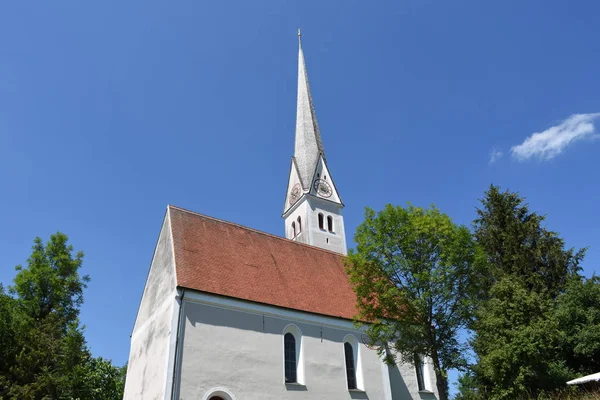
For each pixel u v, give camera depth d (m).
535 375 21.58
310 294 29.62
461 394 30.36
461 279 20.91
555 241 36.72
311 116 61.72
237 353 23.47
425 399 30.56
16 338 25.70
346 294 32.19
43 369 24.91
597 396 17.61
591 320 27.11
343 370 27.34
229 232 30.66
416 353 21.41
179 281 23.62
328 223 53.88
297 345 26.47
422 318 20.80
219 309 24.14
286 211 56.88
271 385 23.81
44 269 29.86
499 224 39.84
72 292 30.86
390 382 29.48
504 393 21.41
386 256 22.05
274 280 28.78
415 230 21.36
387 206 22.62
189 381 21.31
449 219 21.70
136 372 26.20
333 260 35.75
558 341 24.77
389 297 20.97
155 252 29.22
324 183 56.03
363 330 29.67
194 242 27.45
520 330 22.73
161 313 24.70
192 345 22.27
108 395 44.66
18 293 29.05
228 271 26.86
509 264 36.94
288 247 33.59
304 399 24.69
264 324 25.36
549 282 35.09
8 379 24.55
